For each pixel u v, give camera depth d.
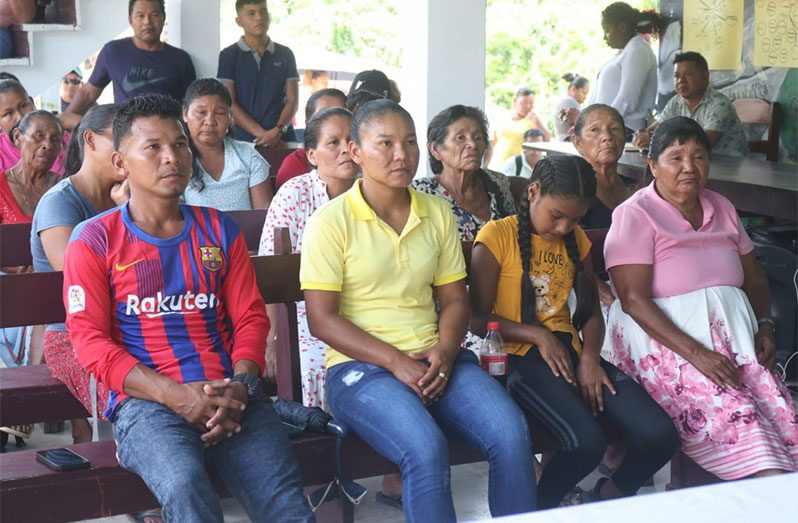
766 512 1.56
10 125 5.19
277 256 2.93
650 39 8.51
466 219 3.59
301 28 17.78
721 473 2.99
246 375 2.56
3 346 3.80
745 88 7.48
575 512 1.57
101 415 3.00
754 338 3.19
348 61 12.96
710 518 1.54
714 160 6.00
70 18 6.95
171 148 2.59
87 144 3.26
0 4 6.72
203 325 2.63
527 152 9.27
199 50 7.39
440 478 2.51
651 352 3.12
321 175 3.61
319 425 2.75
